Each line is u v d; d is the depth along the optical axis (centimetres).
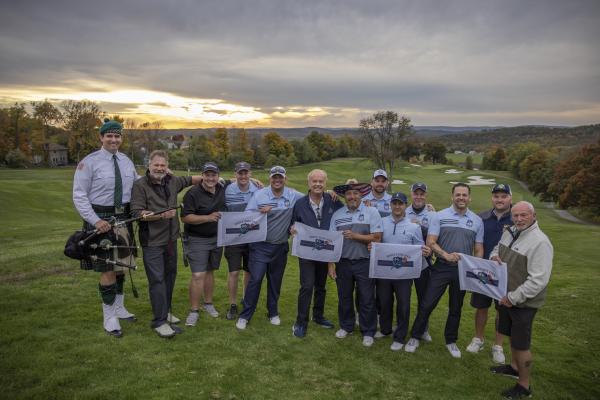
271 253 640
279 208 634
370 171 7312
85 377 455
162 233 568
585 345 677
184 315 664
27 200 2911
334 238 607
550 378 559
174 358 513
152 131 8412
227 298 771
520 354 494
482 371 559
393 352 597
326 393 472
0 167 7100
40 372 455
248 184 718
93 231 527
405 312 603
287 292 853
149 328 591
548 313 824
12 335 534
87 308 644
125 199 564
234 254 663
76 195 524
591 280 1096
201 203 616
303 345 592
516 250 507
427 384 514
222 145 9288
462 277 557
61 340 531
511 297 491
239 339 588
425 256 597
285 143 9888
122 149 7794
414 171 7750
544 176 6347
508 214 595
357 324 692
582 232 2234
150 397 429
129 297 720
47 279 796
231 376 485
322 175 611
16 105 8019
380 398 473
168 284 600
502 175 9238
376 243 590
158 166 562
